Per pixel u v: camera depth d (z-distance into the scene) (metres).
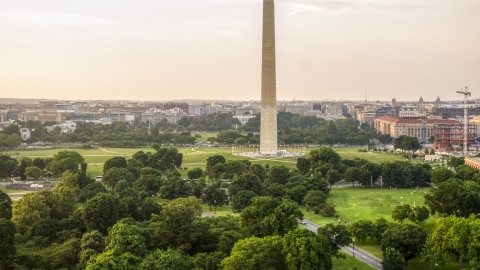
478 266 177.50
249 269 174.12
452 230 191.50
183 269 182.25
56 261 198.50
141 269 175.50
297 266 181.50
